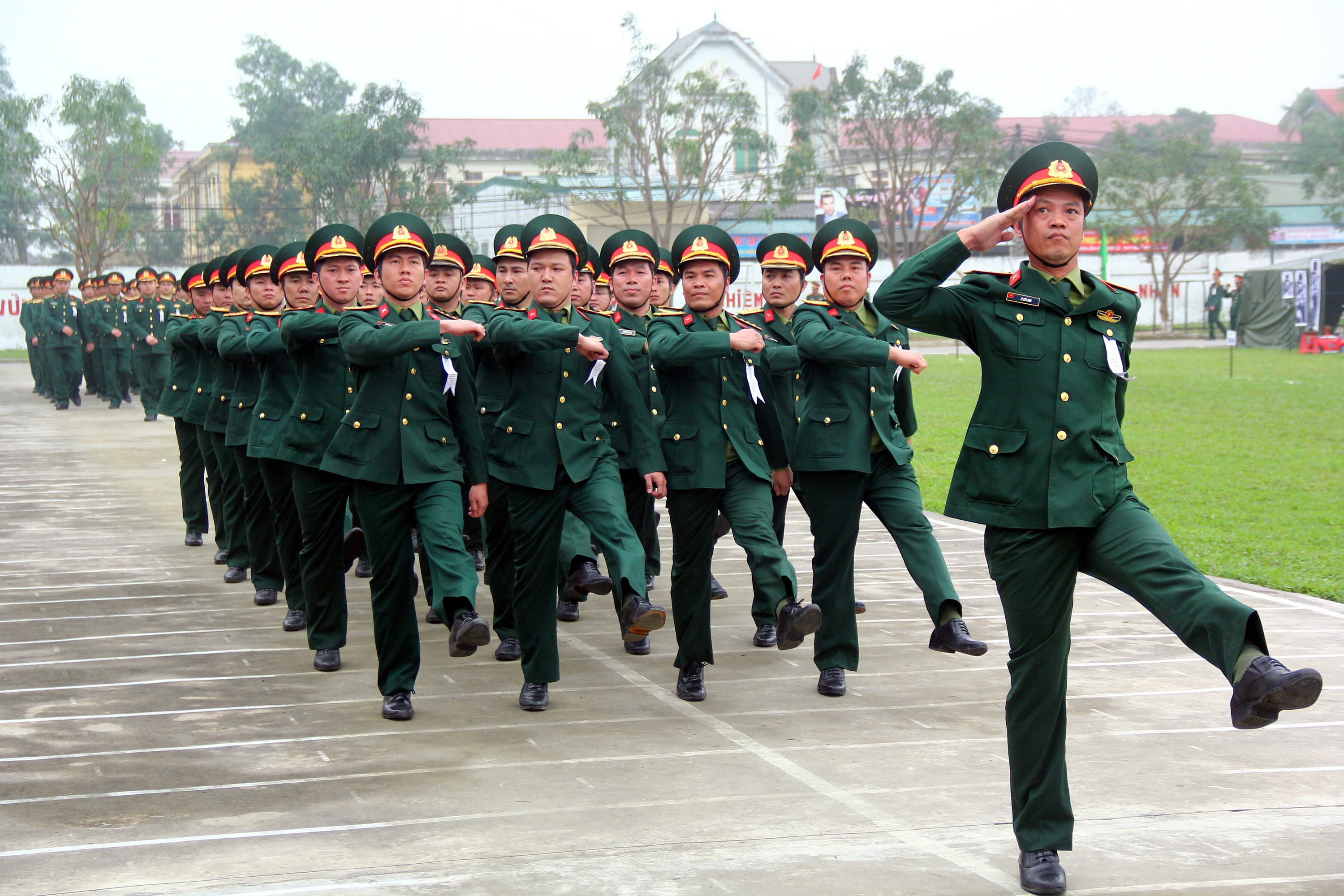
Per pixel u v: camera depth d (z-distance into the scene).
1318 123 54.53
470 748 4.58
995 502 3.46
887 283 3.48
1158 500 10.34
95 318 20.09
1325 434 14.56
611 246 6.39
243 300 7.45
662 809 3.94
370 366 4.95
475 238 45.16
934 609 5.28
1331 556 8.02
